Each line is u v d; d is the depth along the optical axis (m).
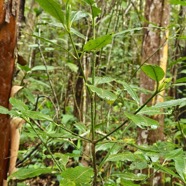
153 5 2.72
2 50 1.26
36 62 4.57
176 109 2.24
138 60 4.09
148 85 2.72
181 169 0.98
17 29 1.30
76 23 3.44
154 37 2.75
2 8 1.24
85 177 0.92
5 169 1.35
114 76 3.98
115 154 1.14
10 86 1.29
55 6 0.97
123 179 1.27
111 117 3.57
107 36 0.93
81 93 3.34
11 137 1.36
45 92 3.81
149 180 2.26
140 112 1.05
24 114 0.97
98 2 3.13
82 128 1.37
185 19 2.41
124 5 3.40
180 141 2.19
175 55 3.83
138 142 2.78
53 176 3.12
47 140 1.25
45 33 3.96
